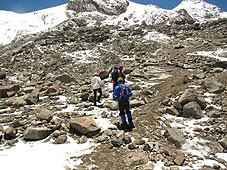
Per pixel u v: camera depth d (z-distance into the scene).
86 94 7.92
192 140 4.24
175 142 4.23
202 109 5.62
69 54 17.58
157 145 4.13
